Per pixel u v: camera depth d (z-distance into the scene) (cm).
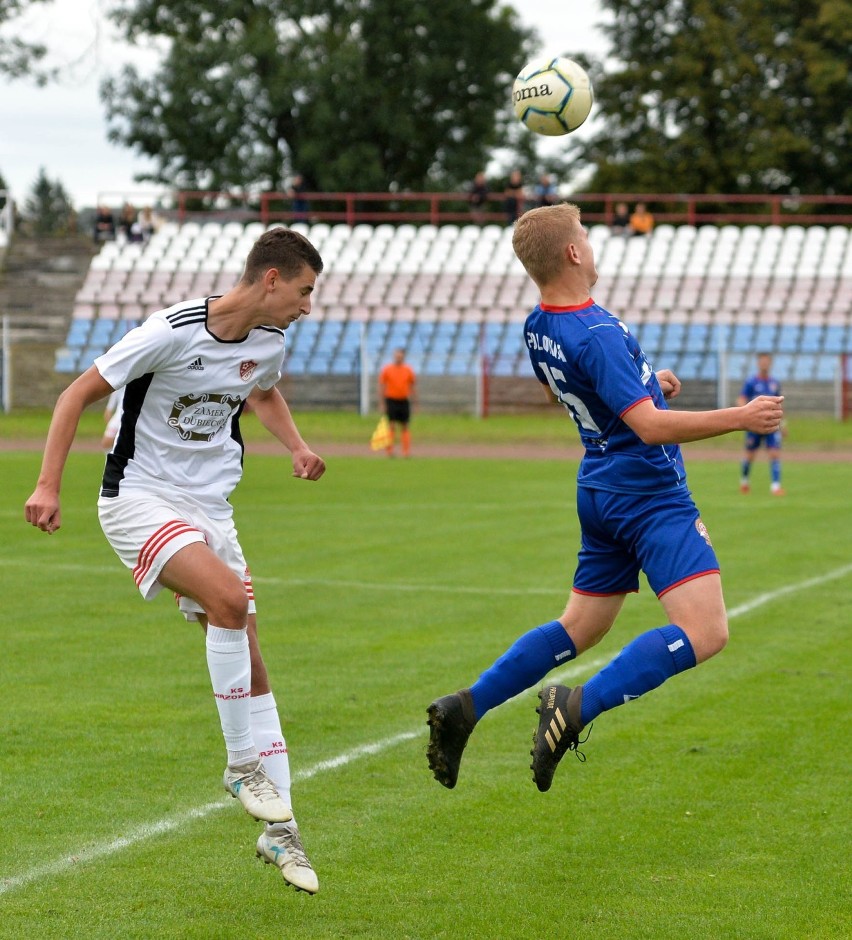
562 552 2842
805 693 1606
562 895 984
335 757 1338
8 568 2598
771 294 8069
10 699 1569
